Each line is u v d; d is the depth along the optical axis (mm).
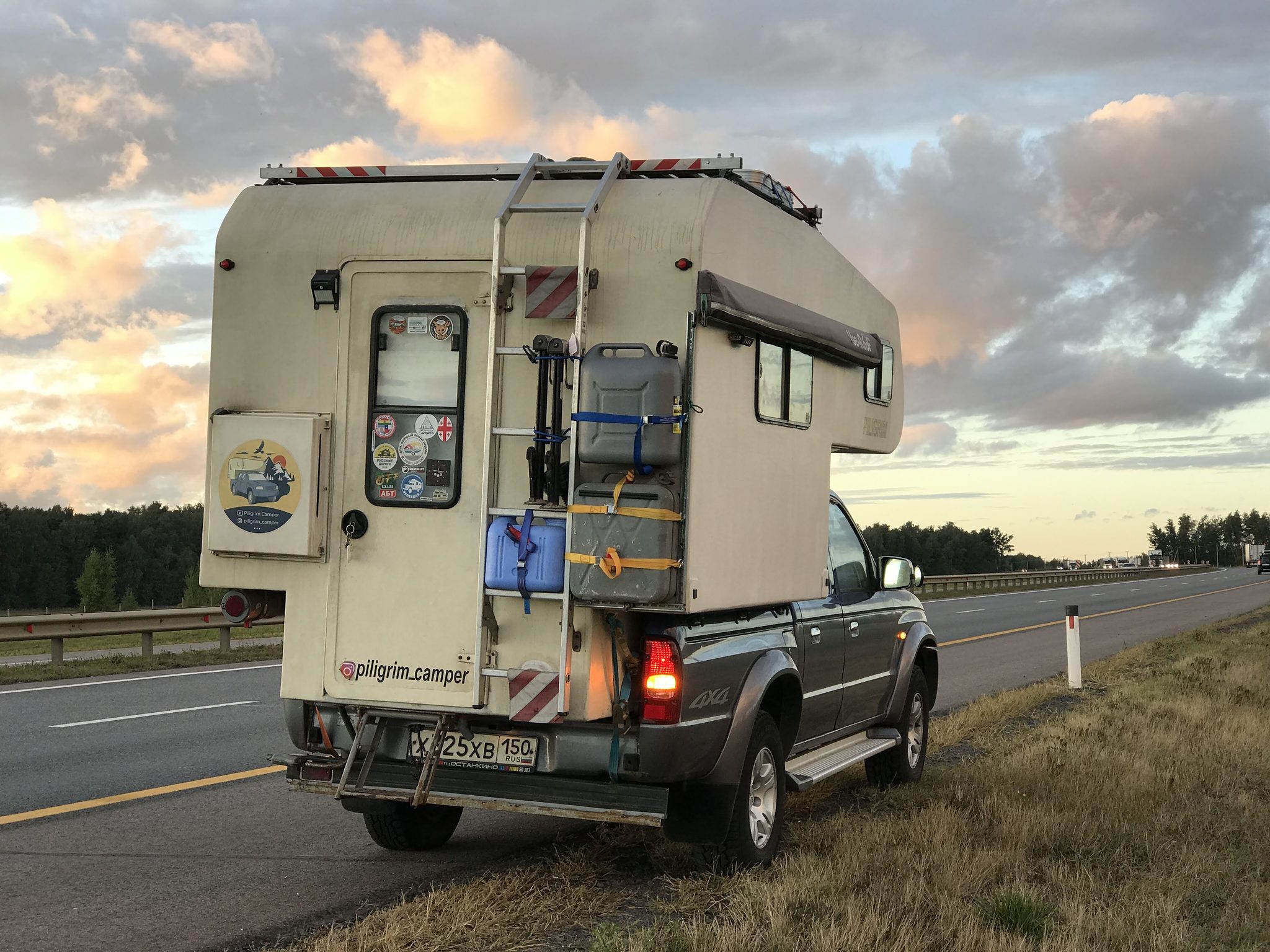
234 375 5652
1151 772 8398
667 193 5289
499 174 5699
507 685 5215
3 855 6434
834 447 7277
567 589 4969
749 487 5613
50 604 132125
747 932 4793
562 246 5234
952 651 20547
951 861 5941
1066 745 9508
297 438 5438
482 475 5246
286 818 7344
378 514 5461
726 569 5355
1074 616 14867
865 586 8031
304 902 5586
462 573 5355
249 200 5766
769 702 6445
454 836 6926
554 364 5090
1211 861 6250
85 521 138125
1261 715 11688
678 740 5305
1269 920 5273
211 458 5559
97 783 8367
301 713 5621
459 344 5391
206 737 10430
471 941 4875
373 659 5453
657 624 5344
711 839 5734
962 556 133875
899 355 7992
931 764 9414
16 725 11109
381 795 5441
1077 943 4785
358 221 5555
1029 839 6566
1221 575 101812
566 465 5105
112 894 5707
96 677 15102
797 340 5992
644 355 5055
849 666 7500
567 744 5324
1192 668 16234
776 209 5938
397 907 5277
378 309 5484
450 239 5410
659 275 5113
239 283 5656
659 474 4961
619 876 5984
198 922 5281
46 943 4988
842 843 6352
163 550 141250
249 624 5723
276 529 5461
